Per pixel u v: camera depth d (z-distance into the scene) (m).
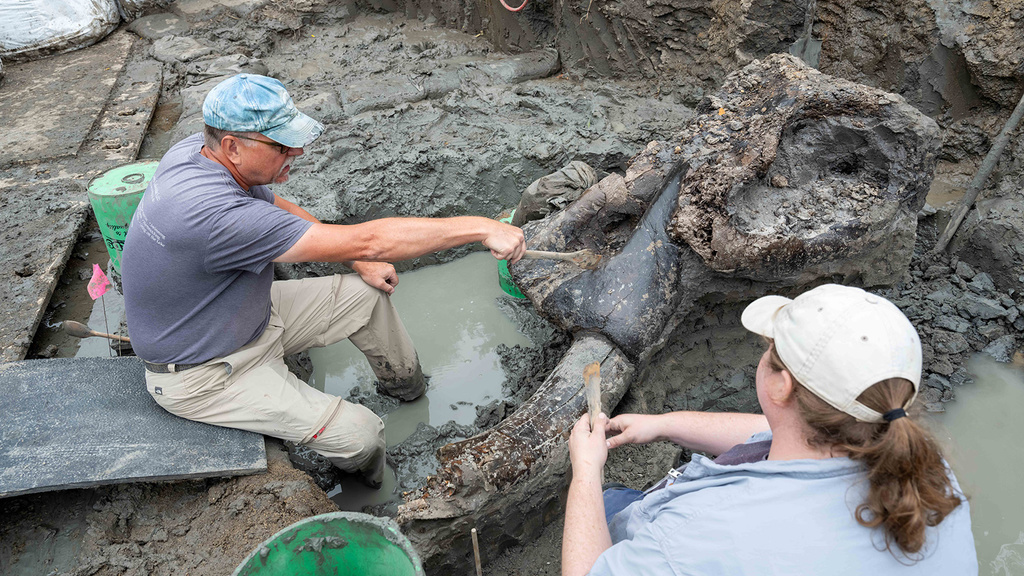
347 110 5.11
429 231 2.37
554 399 2.71
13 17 6.02
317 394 2.71
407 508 2.39
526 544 2.69
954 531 1.23
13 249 3.81
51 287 3.56
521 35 5.84
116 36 6.69
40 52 6.20
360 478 3.02
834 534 1.18
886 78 4.53
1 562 2.33
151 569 2.31
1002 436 3.13
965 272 3.90
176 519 2.46
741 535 1.22
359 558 1.89
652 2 4.89
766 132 3.00
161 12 7.00
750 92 3.26
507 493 2.48
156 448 2.48
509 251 2.44
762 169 2.96
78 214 4.12
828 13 4.71
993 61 3.99
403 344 3.21
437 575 2.54
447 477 2.44
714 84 4.88
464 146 4.71
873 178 3.13
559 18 5.53
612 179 3.20
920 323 3.68
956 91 4.26
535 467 2.53
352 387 3.56
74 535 2.42
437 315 4.05
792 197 3.08
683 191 2.93
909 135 3.00
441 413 3.42
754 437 1.64
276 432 2.61
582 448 1.69
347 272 4.13
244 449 2.56
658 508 1.52
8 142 4.87
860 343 1.18
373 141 4.78
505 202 4.75
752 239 2.81
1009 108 4.11
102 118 5.27
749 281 3.04
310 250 2.26
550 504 2.68
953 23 4.12
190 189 2.22
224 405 2.56
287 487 2.52
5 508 2.48
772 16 4.38
